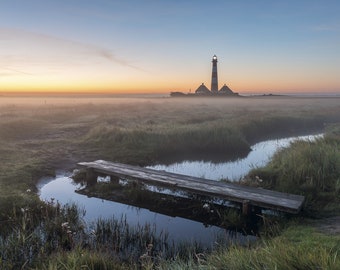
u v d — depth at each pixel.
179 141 18.69
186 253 6.07
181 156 17.27
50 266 4.59
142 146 17.67
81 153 16.44
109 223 7.43
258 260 4.24
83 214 8.55
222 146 18.72
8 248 5.87
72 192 10.76
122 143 18.06
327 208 8.00
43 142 18.50
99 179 12.34
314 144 14.44
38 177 12.48
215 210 8.73
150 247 5.88
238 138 19.50
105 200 9.85
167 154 17.31
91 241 6.61
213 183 9.76
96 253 5.54
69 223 7.17
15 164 13.36
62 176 12.93
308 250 4.74
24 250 5.97
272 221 7.52
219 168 14.84
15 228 6.95
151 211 8.94
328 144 13.52
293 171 10.42
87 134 20.75
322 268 3.62
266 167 12.00
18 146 17.11
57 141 18.89
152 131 20.22
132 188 10.37
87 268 4.80
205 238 7.06
